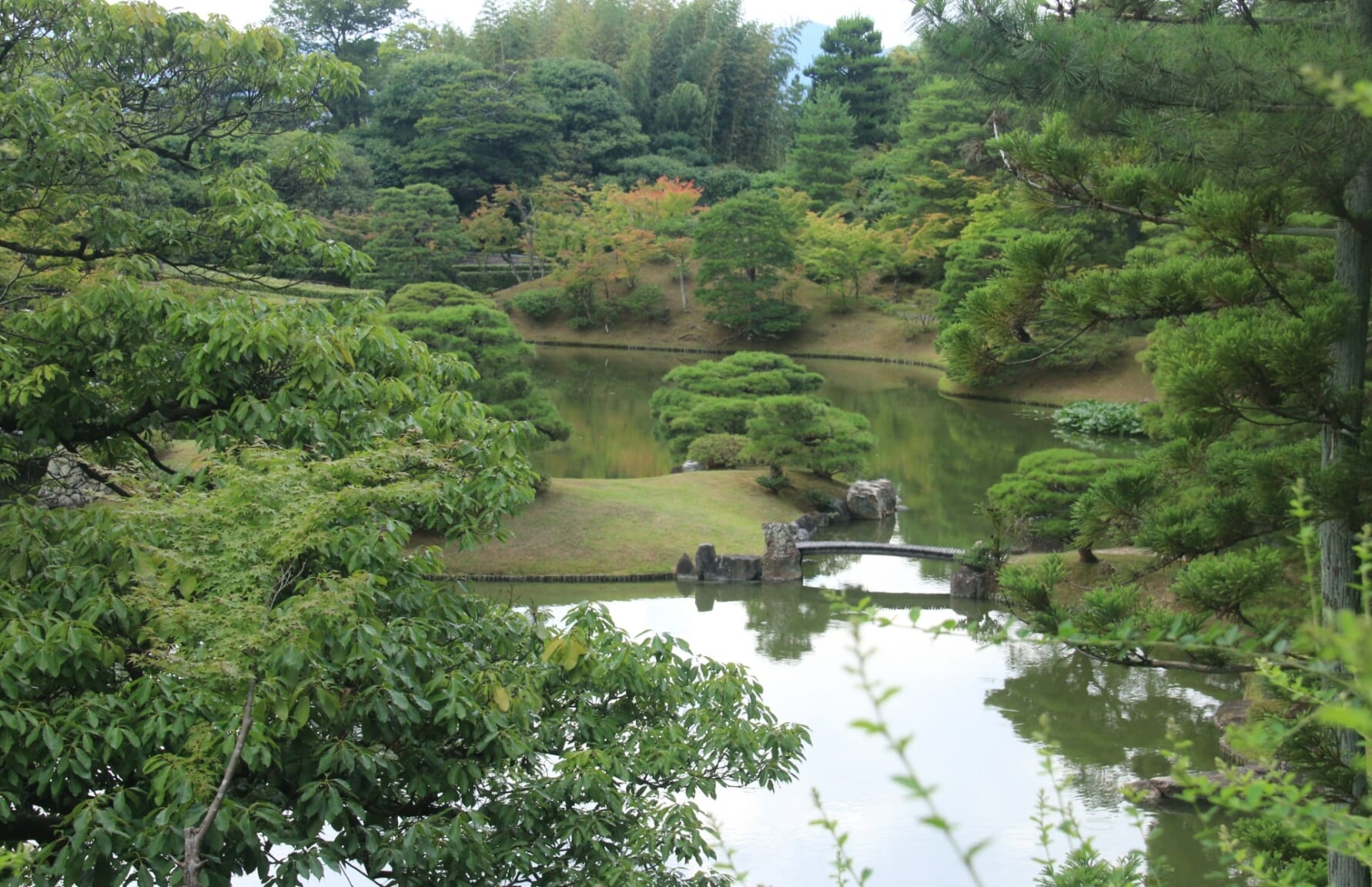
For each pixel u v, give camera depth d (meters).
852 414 29.44
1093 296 8.24
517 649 7.88
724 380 32.28
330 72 9.52
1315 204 7.24
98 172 8.14
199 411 7.58
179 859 5.37
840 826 11.51
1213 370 7.43
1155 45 6.70
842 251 57.41
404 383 7.71
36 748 5.69
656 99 81.56
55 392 7.28
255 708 5.66
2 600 6.02
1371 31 6.84
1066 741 13.90
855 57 77.69
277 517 5.48
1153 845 10.95
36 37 8.66
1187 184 7.59
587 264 60.09
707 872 6.97
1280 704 6.34
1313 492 6.94
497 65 81.81
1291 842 6.11
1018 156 8.09
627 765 7.21
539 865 6.70
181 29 8.92
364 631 5.89
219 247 9.06
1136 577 8.43
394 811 6.96
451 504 7.26
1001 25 6.97
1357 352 7.59
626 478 30.00
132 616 6.42
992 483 30.33
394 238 59.56
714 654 17.09
